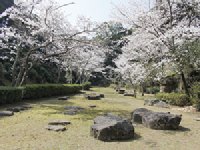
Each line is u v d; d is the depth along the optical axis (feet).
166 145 16.96
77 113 29.66
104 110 33.60
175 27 38.58
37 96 45.83
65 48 40.83
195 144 17.44
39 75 80.48
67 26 39.73
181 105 40.78
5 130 19.27
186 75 46.70
